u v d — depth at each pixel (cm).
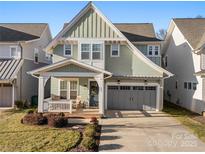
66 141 1270
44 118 1692
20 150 1130
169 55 3281
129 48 2412
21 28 3089
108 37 2347
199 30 2611
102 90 2031
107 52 2427
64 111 2072
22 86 2692
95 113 2061
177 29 2892
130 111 2322
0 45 2719
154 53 2611
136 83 2414
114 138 1357
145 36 2681
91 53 2341
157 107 2400
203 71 2128
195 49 2233
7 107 2503
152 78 2375
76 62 2020
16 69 2514
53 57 2406
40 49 3172
